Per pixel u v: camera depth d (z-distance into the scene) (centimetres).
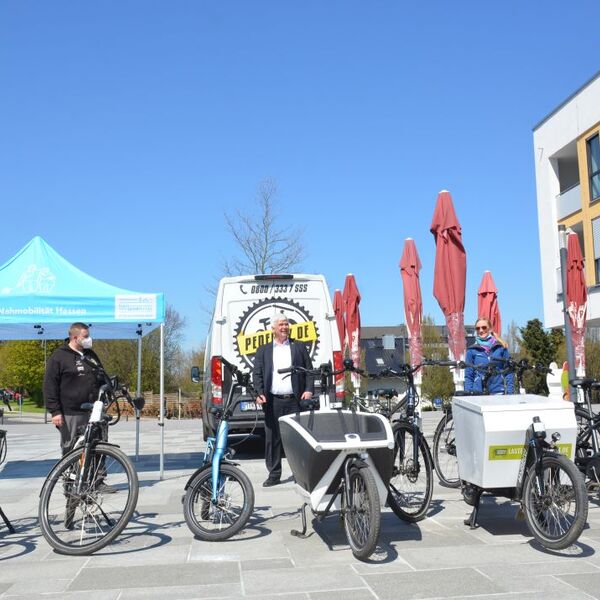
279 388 762
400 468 630
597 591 423
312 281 1078
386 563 499
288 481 873
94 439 579
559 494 512
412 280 1219
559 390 1159
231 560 516
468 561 499
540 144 2808
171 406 3403
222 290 1065
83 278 954
